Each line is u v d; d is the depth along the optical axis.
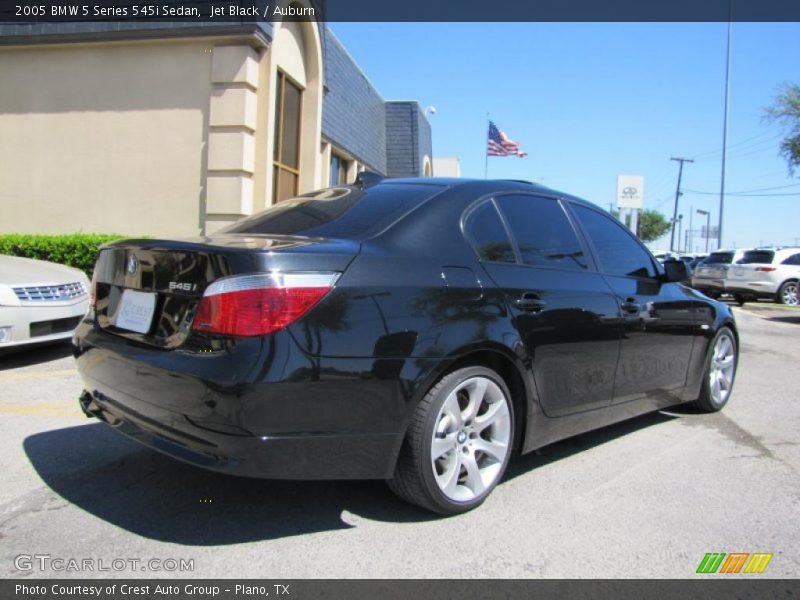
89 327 3.23
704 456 3.96
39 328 5.71
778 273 18.08
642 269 4.32
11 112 10.84
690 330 4.51
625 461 3.84
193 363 2.48
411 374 2.70
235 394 2.39
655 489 3.41
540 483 3.46
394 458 2.71
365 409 2.61
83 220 10.73
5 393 4.92
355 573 2.50
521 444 3.32
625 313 3.84
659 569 2.59
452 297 2.91
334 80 14.95
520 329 3.14
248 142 10.17
